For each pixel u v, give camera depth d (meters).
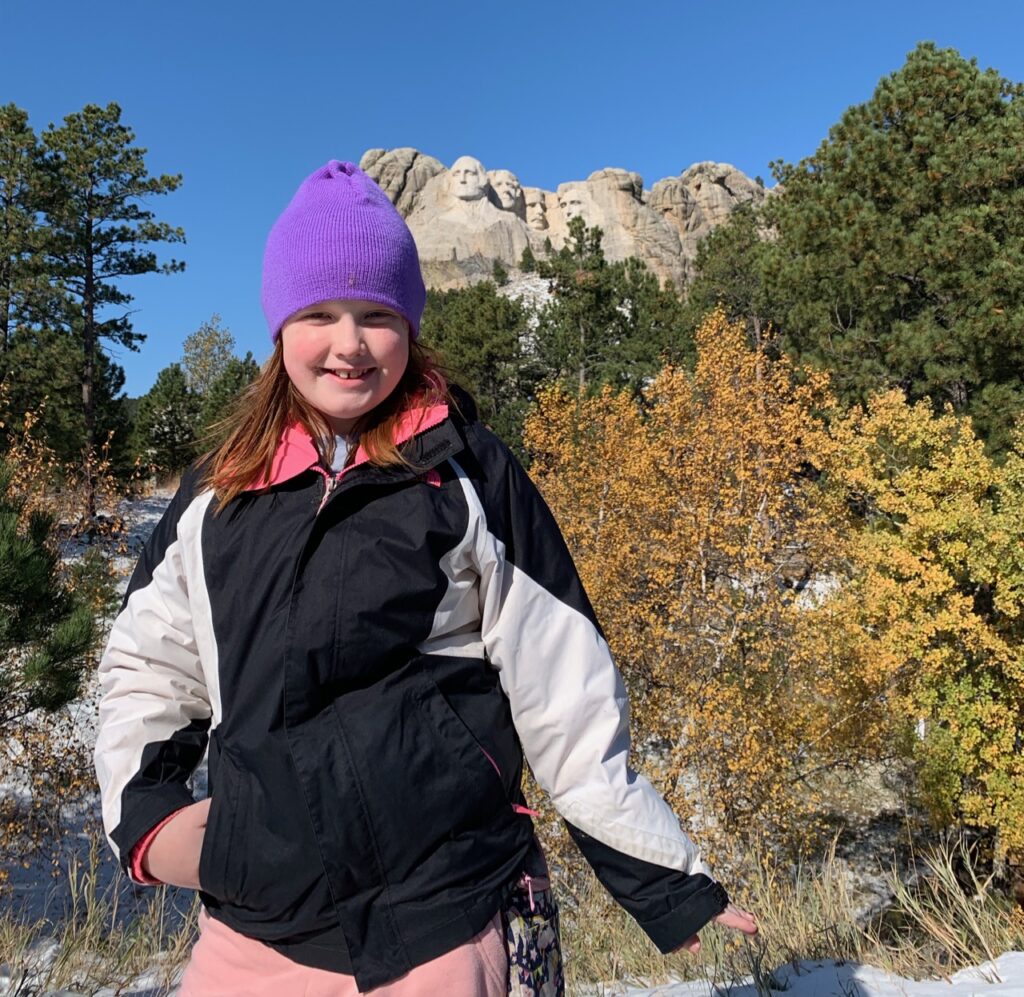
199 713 1.36
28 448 17.11
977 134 16.34
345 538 1.21
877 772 16.41
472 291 34.78
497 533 1.26
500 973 1.16
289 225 1.31
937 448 14.39
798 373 17.30
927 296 17.30
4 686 7.05
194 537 1.30
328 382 1.27
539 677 1.25
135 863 1.21
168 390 34.03
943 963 3.06
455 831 1.17
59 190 22.30
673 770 12.34
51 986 2.97
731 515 14.47
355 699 1.18
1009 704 13.27
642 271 35.00
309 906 1.14
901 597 13.45
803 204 18.58
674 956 3.59
